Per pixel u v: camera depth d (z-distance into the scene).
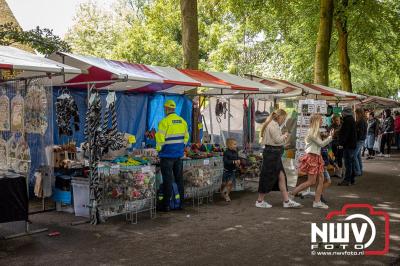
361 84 30.69
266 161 8.43
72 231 6.68
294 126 12.46
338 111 14.02
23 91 7.25
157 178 8.25
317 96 13.53
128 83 9.11
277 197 9.60
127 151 8.74
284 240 6.30
